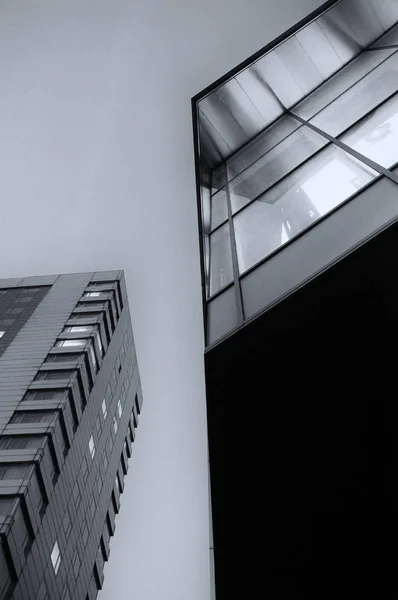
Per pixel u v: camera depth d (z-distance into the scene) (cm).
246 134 2047
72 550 4838
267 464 880
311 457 861
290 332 797
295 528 908
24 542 3759
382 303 752
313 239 938
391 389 805
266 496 898
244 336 812
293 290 776
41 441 4322
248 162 1822
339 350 798
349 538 898
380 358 794
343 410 830
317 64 1991
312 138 1458
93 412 5709
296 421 850
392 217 736
